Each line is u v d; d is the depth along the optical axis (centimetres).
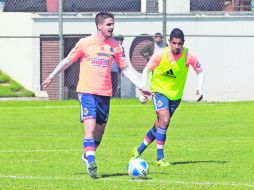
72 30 6406
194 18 6444
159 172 2475
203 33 6456
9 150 3198
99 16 2388
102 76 2380
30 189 2088
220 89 6475
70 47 6431
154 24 6425
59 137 3822
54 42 6406
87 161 2309
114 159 2873
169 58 2695
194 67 2739
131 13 6397
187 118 4975
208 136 3878
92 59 2373
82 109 2375
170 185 2155
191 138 3778
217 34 6456
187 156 2978
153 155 3038
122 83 6238
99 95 2375
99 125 2447
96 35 2403
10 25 6550
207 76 6462
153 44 5944
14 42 6575
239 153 3080
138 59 6331
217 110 5550
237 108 5716
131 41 6356
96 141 2486
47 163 2723
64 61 2406
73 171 2498
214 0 6950
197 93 2752
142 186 2131
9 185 2164
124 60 2425
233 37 6444
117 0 6894
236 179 2303
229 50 6469
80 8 6875
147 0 6775
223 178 2325
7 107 5725
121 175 2395
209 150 3206
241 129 4278
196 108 5694
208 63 6462
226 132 4103
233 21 6456
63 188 2103
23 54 6550
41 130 4222
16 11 6919
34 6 6950
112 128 4344
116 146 3400
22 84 6538
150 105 5878
